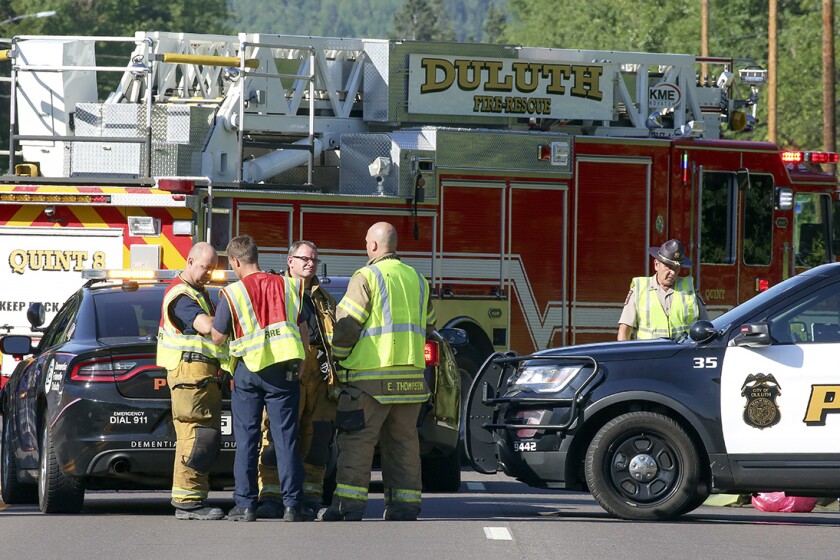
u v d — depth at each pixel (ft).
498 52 172.35
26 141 163.84
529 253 160.97
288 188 152.25
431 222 156.25
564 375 104.99
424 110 169.48
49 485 102.22
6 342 113.91
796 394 100.27
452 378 107.96
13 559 81.71
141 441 99.14
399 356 98.73
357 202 152.35
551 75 175.01
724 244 171.42
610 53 180.14
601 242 164.25
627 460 102.63
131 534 91.86
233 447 101.40
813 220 183.52
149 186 141.38
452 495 124.67
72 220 139.13
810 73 560.61
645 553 85.87
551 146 161.38
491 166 158.81
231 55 182.39
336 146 168.14
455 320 156.97
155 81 176.45
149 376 99.71
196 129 157.28
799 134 554.87
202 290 99.14
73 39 159.02
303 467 98.73
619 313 164.96
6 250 139.13
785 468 100.42
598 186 164.35
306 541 88.63
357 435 98.78
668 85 188.96
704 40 479.00
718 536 94.53
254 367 95.71
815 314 102.01
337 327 97.91
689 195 168.76
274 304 96.68
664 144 167.43
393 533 92.68
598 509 113.60
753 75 196.44
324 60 168.76
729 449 101.24
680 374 102.47
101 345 101.40
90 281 112.06
